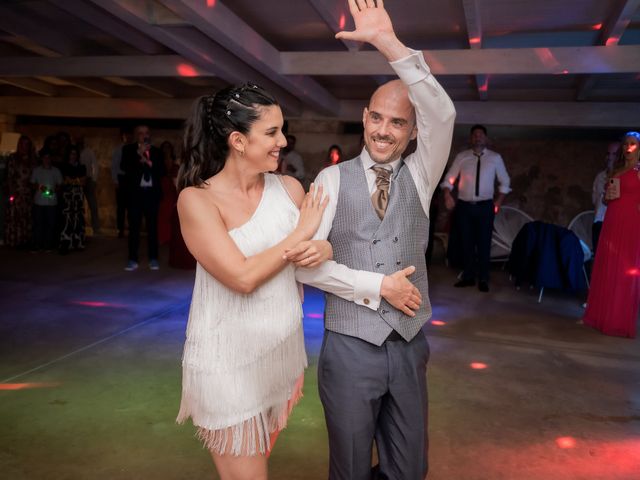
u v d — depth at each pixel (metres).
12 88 10.02
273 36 6.00
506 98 8.35
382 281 1.49
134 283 5.64
